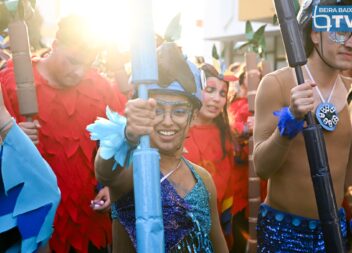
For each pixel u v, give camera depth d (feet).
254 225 17.15
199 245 9.52
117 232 9.61
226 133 17.38
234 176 18.22
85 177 14.12
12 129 7.98
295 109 9.48
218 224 10.18
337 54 10.80
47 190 8.13
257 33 18.20
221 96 17.08
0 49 15.23
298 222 11.03
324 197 9.02
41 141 13.76
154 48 7.52
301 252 11.06
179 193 9.53
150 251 7.41
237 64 20.85
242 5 29.30
